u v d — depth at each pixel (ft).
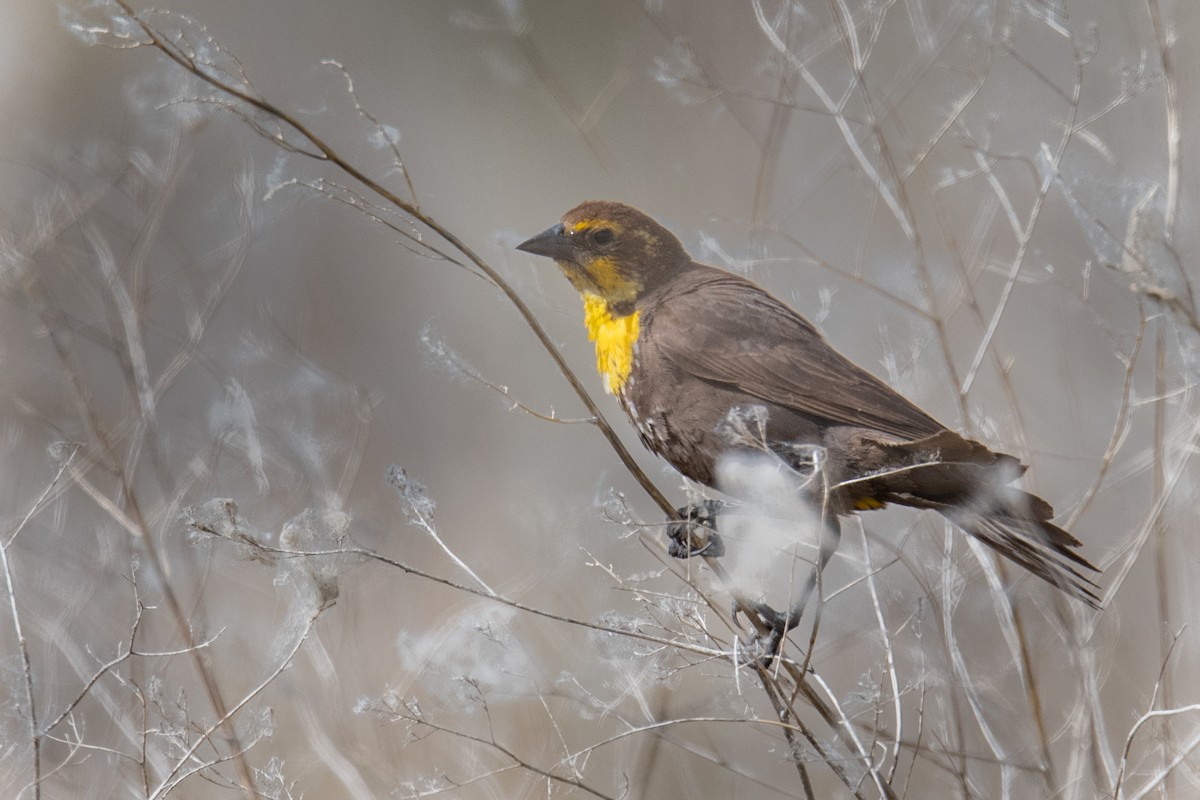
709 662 30.50
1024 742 32.24
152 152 44.06
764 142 40.34
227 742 30.73
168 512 36.60
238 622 37.52
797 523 31.50
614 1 71.87
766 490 31.78
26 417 43.24
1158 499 31.19
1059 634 32.32
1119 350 32.83
